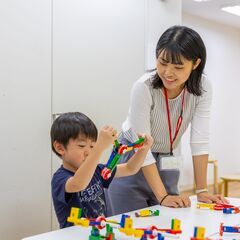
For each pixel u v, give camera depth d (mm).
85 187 1210
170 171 1621
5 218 2014
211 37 5406
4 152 1999
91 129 1336
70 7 2268
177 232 1062
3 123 1991
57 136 1336
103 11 2443
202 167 1602
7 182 2016
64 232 1081
